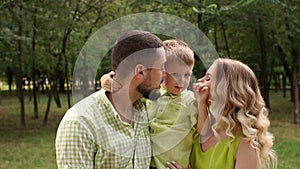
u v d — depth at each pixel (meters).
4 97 29.03
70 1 11.83
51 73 14.88
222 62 2.19
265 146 2.27
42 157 7.88
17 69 13.09
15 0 10.55
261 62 14.27
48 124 13.12
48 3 11.20
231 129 2.16
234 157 2.20
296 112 12.03
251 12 9.91
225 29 12.90
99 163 1.79
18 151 8.50
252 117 2.17
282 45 12.20
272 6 9.69
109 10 12.62
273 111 15.78
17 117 15.29
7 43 10.09
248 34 14.09
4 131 11.62
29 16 11.03
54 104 21.09
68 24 11.91
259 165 2.21
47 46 12.59
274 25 11.12
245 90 2.18
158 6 10.06
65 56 12.50
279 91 32.41
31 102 22.94
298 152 7.58
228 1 10.12
